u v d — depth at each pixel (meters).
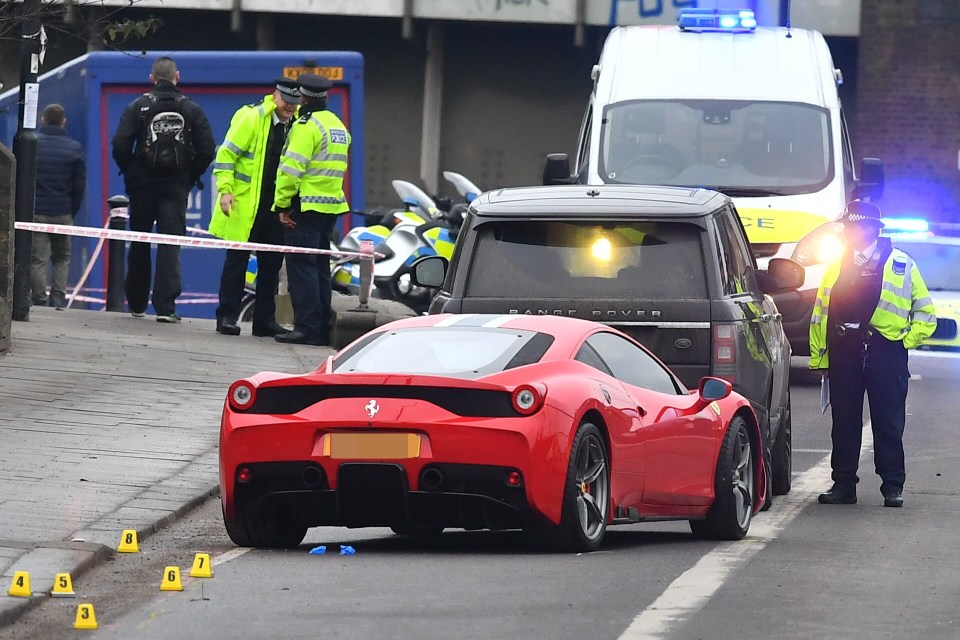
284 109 71.19
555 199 46.44
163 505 41.09
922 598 32.06
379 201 143.00
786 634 28.41
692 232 45.44
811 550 38.34
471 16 137.50
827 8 136.25
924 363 84.25
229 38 138.38
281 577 33.72
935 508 46.50
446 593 31.78
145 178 71.88
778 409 48.78
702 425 40.31
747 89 76.94
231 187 70.88
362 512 35.75
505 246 45.81
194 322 76.75
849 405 47.59
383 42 142.12
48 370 59.38
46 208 82.50
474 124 142.88
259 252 72.62
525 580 33.22
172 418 52.66
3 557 34.12
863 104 137.38
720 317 44.59
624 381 39.00
